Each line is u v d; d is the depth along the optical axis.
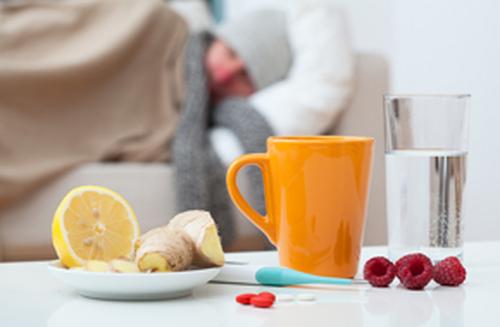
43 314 0.71
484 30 1.73
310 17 2.38
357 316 0.70
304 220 0.85
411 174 0.86
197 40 2.46
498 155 1.69
